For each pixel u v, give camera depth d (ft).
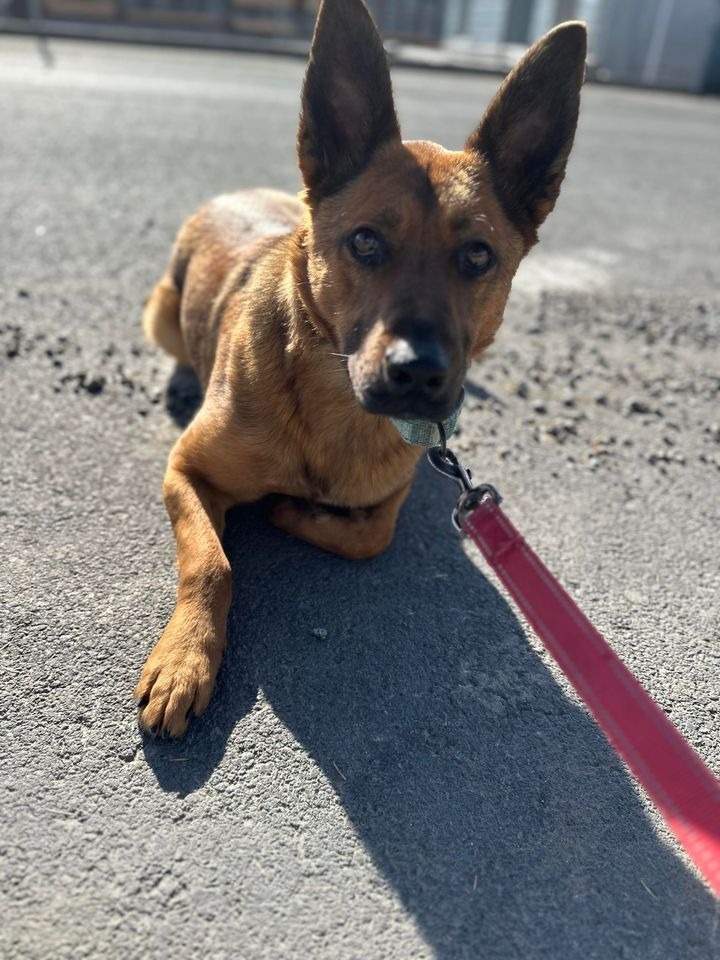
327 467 1.80
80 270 3.27
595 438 2.63
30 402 2.30
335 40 1.65
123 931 1.08
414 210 1.58
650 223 5.26
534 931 1.16
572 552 2.06
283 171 5.04
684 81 13.19
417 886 1.20
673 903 1.24
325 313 1.65
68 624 1.57
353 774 1.36
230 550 1.88
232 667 1.54
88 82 7.11
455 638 1.71
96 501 1.94
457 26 15.51
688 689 1.68
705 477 2.50
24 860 1.15
